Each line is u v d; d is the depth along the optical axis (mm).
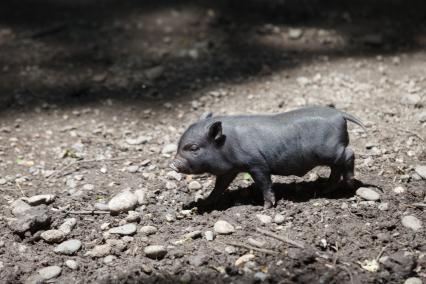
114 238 6430
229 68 10648
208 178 7508
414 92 9383
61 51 11281
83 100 9836
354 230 6270
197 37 11672
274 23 12180
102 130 8906
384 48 11148
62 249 6230
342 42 11414
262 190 6523
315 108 6570
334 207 6625
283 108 9234
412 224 6328
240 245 6129
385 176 7277
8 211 6984
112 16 12555
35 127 9055
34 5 13156
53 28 11961
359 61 10672
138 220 6672
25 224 6414
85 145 8500
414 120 8555
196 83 10219
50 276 5902
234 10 12672
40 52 11250
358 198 6742
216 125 6242
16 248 6301
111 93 10023
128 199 6848
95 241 6395
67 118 9297
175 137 8633
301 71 10422
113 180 7566
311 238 6152
